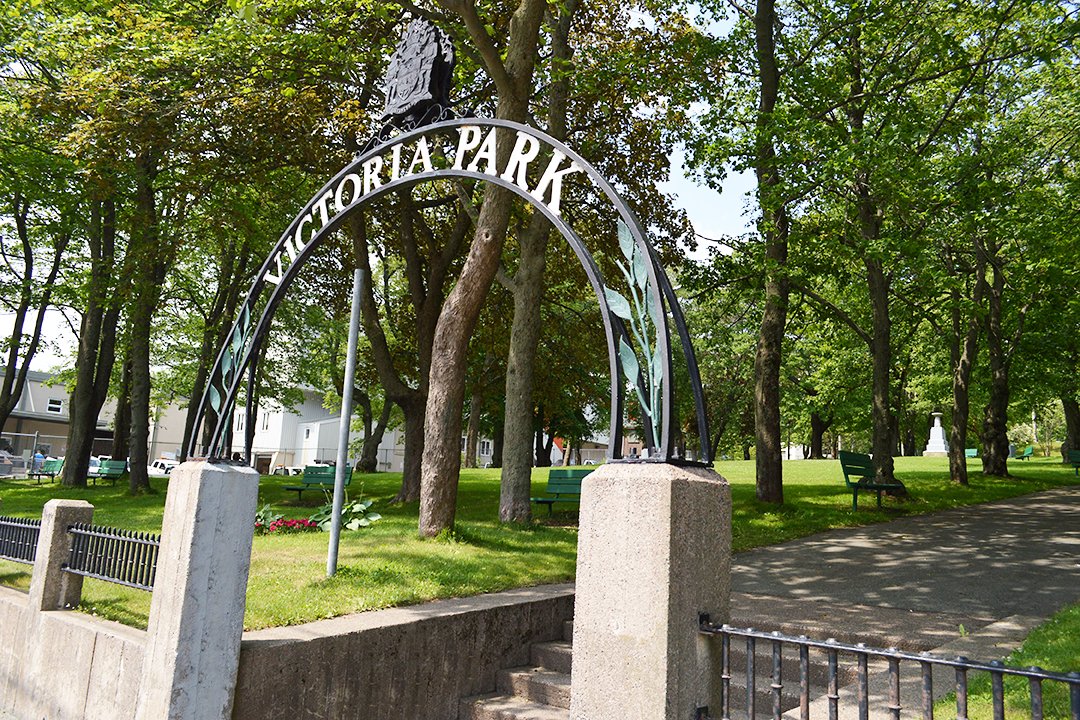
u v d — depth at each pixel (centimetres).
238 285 2191
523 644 698
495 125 545
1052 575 895
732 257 1580
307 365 3188
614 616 375
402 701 595
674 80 1395
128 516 1263
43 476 3250
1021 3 1406
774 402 1481
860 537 1194
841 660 590
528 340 1237
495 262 1009
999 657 551
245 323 643
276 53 1259
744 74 1558
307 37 1227
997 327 2234
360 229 1554
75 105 1284
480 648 659
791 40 1623
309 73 1298
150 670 502
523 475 1197
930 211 1513
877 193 1320
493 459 3906
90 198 1675
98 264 1939
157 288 1888
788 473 2306
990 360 2317
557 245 1755
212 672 503
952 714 445
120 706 527
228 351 636
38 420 4828
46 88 1331
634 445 4238
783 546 1137
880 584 860
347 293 1962
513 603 694
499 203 1002
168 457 5166
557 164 493
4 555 721
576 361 1927
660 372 410
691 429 3831
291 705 533
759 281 1579
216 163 1440
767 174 1400
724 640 357
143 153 1477
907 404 3625
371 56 1357
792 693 552
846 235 1459
